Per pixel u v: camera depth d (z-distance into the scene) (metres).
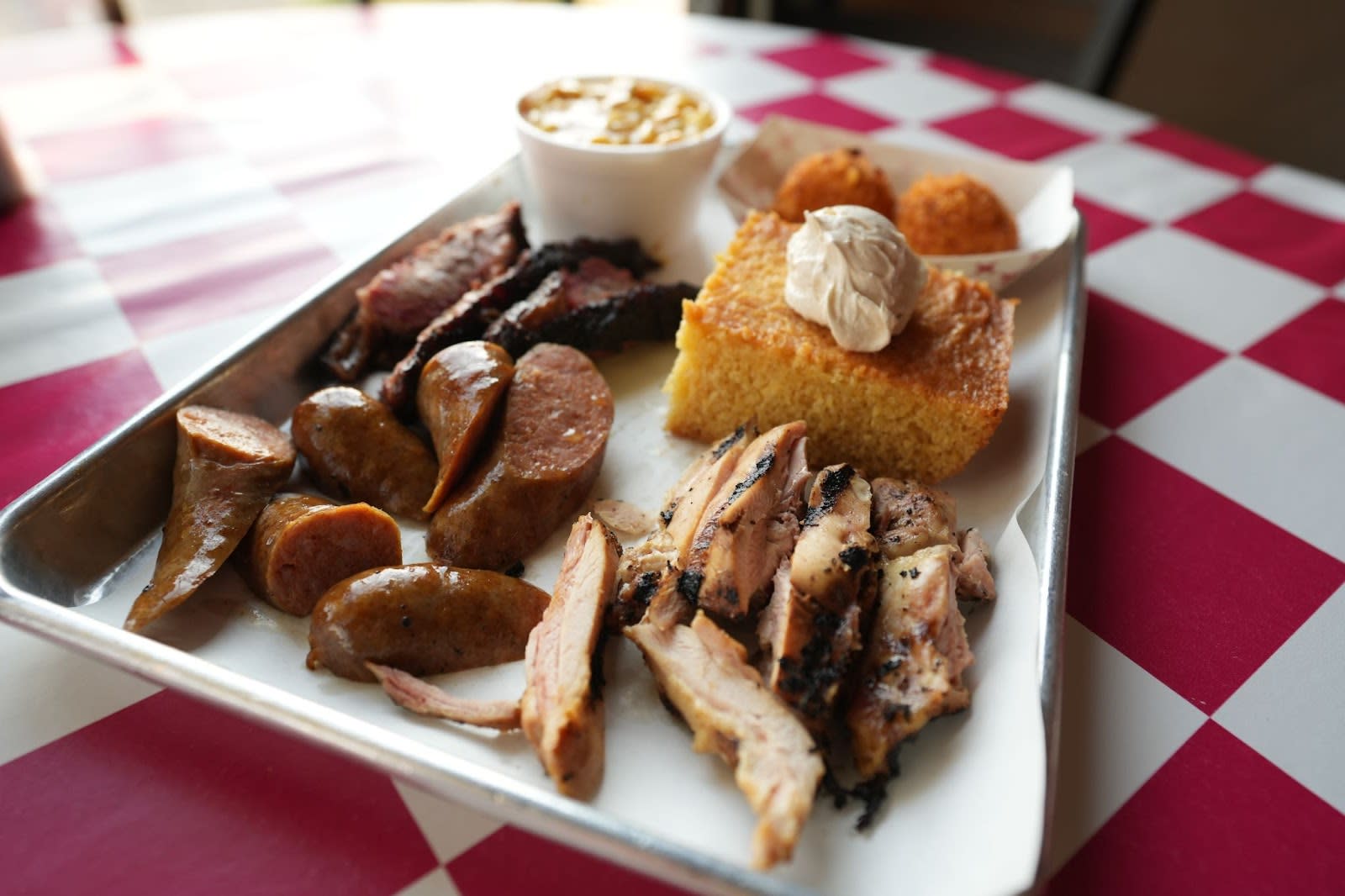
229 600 0.21
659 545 0.22
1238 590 0.22
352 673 0.19
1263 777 0.18
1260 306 0.34
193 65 0.47
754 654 0.20
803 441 0.24
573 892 0.16
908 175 0.37
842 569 0.19
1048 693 0.17
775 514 0.22
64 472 0.20
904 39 0.74
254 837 0.16
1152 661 0.20
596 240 0.33
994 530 0.24
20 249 0.33
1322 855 0.17
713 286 0.27
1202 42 0.69
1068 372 0.26
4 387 0.27
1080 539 0.24
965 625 0.21
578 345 0.29
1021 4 0.75
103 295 0.31
